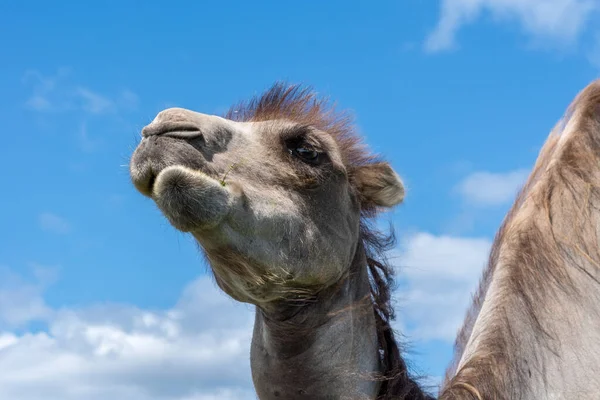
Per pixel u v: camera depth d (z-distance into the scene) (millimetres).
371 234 7270
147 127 5602
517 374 4051
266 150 6316
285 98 7312
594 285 4082
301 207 6277
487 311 4344
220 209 5594
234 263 5961
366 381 6371
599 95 4551
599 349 3969
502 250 4535
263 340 6469
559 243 4234
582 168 4355
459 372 4117
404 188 7312
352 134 7363
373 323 6645
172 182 5391
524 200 4711
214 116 6215
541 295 4172
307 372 6277
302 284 6250
